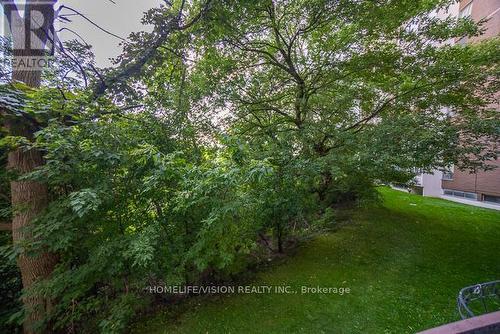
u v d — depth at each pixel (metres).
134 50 4.15
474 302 3.32
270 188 4.31
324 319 3.37
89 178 3.29
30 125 3.42
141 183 3.47
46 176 3.05
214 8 4.06
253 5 4.26
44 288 3.20
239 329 3.37
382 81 5.90
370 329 3.09
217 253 3.57
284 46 5.80
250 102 5.99
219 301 4.01
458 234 6.01
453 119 4.75
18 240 3.27
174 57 4.78
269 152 4.82
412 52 5.26
